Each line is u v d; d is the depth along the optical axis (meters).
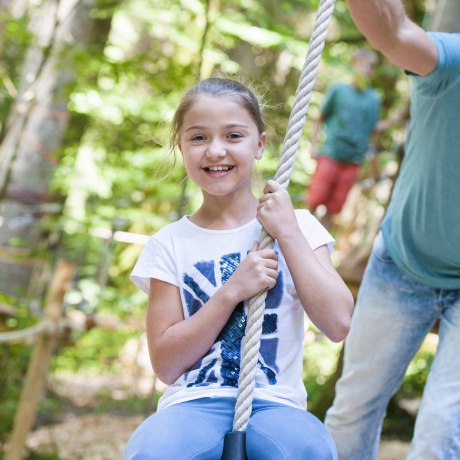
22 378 8.59
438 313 3.09
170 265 2.49
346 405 3.25
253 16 6.35
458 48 2.78
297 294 2.41
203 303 2.45
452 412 2.80
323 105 7.71
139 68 6.49
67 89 6.64
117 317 6.97
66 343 6.73
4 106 6.96
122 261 10.98
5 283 8.64
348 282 5.43
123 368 12.18
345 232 8.19
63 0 7.70
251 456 2.27
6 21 6.09
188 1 6.53
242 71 10.10
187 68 6.48
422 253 3.03
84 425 9.27
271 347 2.42
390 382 3.21
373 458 3.32
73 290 8.57
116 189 10.20
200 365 2.42
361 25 2.71
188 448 2.25
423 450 2.82
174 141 2.66
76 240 10.11
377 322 3.16
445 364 2.89
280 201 2.42
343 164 7.60
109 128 10.77
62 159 9.71
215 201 2.53
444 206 2.89
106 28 9.28
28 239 8.61
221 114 2.46
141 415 9.89
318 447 2.25
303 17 10.38
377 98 7.61
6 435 7.99
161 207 10.27
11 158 6.48
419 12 8.70
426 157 2.91
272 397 2.38
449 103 2.80
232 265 2.46
